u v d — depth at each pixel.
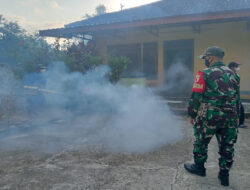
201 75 2.70
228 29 8.59
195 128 2.89
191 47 9.20
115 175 3.01
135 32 10.13
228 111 2.62
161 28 9.61
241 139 4.65
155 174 3.04
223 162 2.74
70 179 2.89
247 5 8.59
